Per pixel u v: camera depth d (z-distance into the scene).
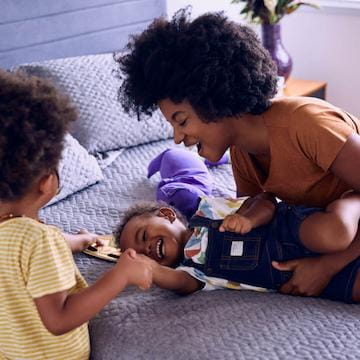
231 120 1.62
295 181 1.65
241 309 1.56
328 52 3.62
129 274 1.42
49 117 1.37
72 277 1.38
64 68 2.72
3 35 2.78
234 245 1.71
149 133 2.80
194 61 1.52
